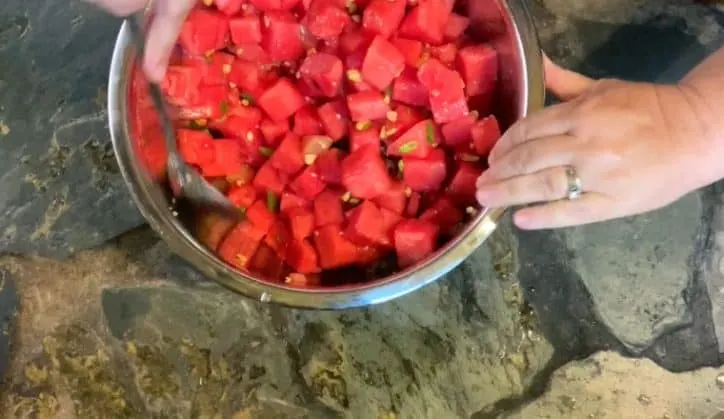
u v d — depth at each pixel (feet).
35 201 1.81
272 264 1.64
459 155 1.60
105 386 1.71
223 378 1.71
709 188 1.79
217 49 1.62
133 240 1.79
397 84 1.57
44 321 1.75
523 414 1.70
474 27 1.60
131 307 1.75
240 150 1.66
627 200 1.38
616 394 1.72
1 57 1.86
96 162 1.83
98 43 1.87
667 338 1.74
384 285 1.44
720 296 1.76
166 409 1.69
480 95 1.61
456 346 1.73
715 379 1.72
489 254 1.77
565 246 1.78
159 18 1.37
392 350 1.73
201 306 1.75
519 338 1.74
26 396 1.71
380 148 1.62
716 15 1.85
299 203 1.64
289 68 1.68
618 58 1.86
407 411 1.70
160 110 1.51
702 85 1.43
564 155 1.33
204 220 1.57
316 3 1.57
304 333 1.73
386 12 1.52
